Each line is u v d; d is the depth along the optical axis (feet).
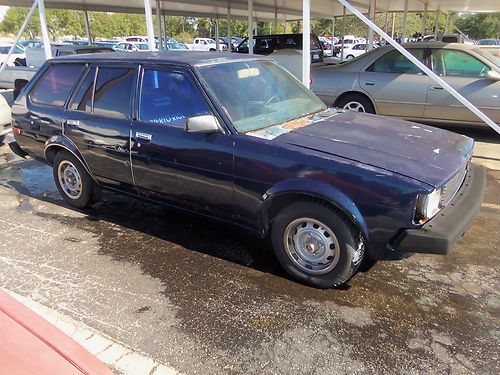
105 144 13.60
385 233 9.46
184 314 9.78
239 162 10.82
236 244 13.01
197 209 12.32
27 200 16.85
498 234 13.44
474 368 8.14
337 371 8.10
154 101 12.52
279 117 12.30
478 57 22.86
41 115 15.52
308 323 9.43
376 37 109.91
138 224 14.51
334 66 27.17
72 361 5.11
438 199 9.55
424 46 24.08
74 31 184.44
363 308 9.93
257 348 8.71
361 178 9.45
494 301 10.12
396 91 24.58
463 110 23.20
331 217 9.93
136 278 11.24
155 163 12.46
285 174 10.23
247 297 10.39
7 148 25.21
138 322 9.51
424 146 10.82
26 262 12.08
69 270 11.64
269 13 69.46
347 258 10.05
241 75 12.73
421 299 10.23
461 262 11.86
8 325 5.43
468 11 57.21
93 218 15.05
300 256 10.75
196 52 14.02
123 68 13.39
